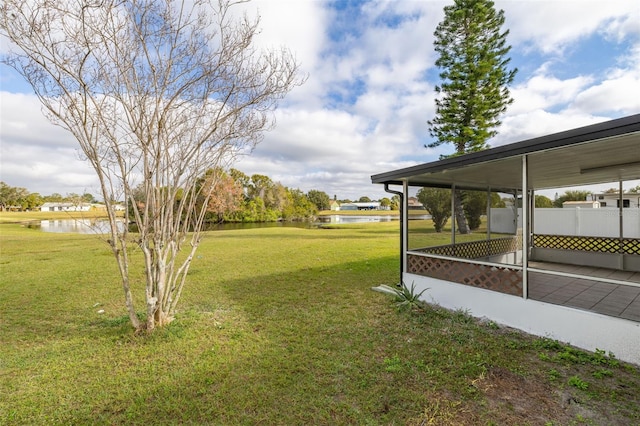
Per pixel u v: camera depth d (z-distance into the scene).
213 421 2.29
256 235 18.25
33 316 4.64
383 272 7.58
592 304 3.79
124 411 2.42
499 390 2.60
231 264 8.82
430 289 5.18
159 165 3.81
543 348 3.36
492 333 3.81
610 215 6.77
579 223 7.23
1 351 3.47
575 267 6.80
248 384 2.76
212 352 3.40
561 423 2.17
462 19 15.62
